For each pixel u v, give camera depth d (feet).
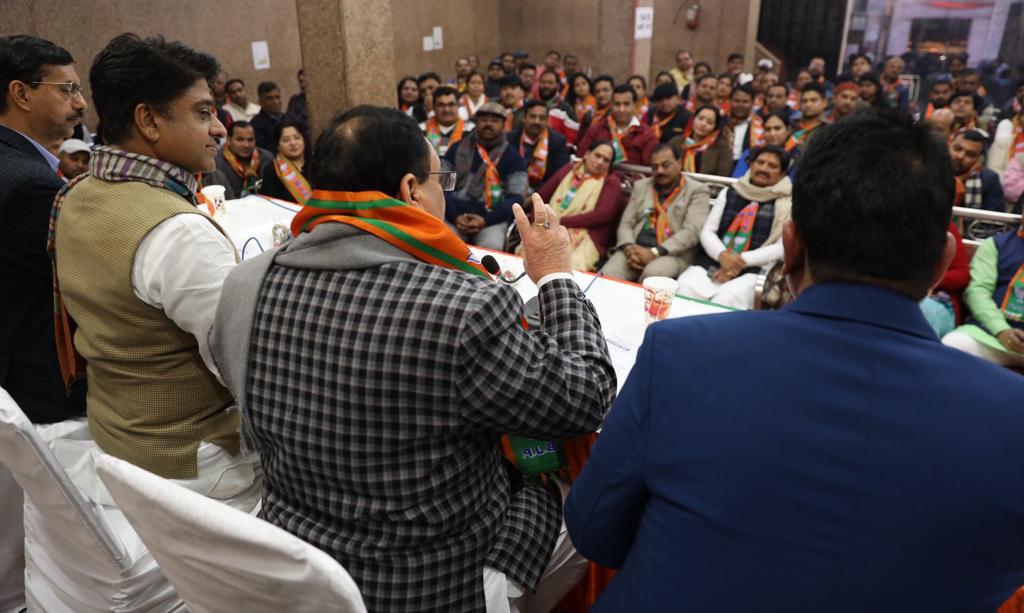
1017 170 15.97
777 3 31.91
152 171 4.25
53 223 4.54
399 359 3.18
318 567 2.61
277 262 3.62
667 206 11.75
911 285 2.49
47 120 5.93
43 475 3.80
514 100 21.07
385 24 14.39
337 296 3.35
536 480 4.45
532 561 3.93
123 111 4.16
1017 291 9.20
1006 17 28.91
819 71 27.32
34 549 4.85
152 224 4.04
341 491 3.44
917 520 2.28
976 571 2.30
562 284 4.08
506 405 3.26
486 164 13.38
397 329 3.19
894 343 2.42
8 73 5.67
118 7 20.45
